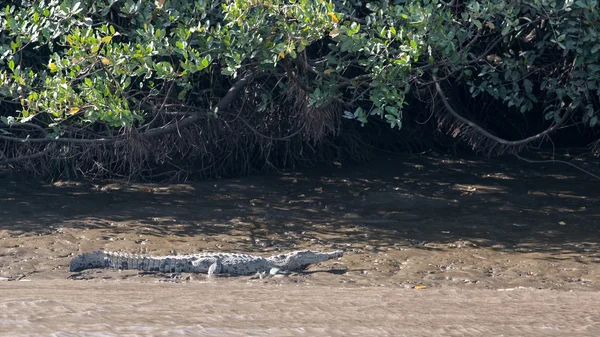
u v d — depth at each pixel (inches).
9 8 1673.2
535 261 1320.1
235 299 820.0
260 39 1438.2
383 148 2359.7
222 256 1243.2
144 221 1553.9
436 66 1611.7
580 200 1819.6
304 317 684.1
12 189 1788.9
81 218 1550.2
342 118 2171.5
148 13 1485.0
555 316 740.7
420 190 1915.6
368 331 622.2
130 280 1168.2
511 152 1823.3
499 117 2415.1
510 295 980.6
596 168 2182.6
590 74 1556.3
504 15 1515.7
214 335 575.2
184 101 1814.7
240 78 1824.6
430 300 892.6
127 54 1437.0
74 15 1526.8
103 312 657.6
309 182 1980.8
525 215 1675.7
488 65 1723.7
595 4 1429.6
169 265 1232.2
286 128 2064.5
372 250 1385.3
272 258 1254.3
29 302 709.3
